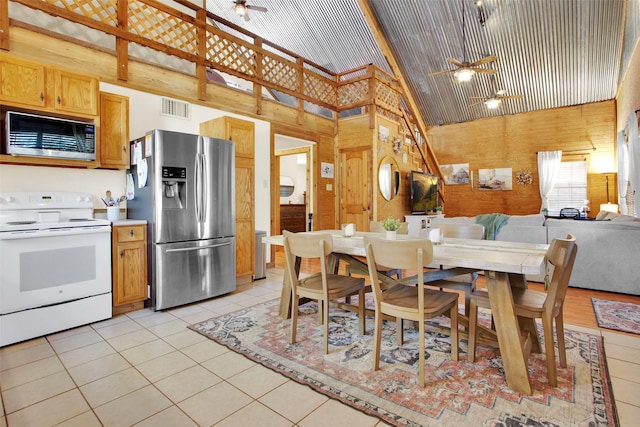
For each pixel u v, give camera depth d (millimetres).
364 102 6430
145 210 3330
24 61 2723
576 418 1619
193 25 4422
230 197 3844
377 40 6809
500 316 1917
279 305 3387
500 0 5977
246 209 4309
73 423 1621
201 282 3529
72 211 3154
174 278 3318
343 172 6777
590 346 2426
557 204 7930
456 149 9164
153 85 3986
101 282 2961
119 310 3145
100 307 2953
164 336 2646
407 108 8609
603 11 5668
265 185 5320
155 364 2199
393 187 7074
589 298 3619
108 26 3592
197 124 4422
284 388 1911
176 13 4195
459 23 6531
